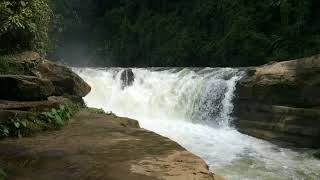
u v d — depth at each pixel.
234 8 26.48
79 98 10.51
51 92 8.39
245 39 23.84
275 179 9.09
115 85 19.12
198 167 4.65
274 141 12.95
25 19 10.16
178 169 4.54
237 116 14.96
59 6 37.69
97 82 18.66
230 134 13.96
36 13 10.92
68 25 38.00
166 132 13.86
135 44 34.94
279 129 12.86
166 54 30.56
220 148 11.92
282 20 22.97
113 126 7.12
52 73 10.18
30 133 6.50
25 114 6.79
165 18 33.47
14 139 6.21
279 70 13.80
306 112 12.31
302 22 21.67
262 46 23.05
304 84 12.73
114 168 4.62
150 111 17.97
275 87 13.41
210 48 26.81
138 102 18.36
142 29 34.47
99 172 4.54
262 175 9.37
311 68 12.82
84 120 7.75
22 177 4.54
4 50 10.20
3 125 6.38
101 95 18.53
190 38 29.14
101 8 40.53
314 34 21.38
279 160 10.78
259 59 22.91
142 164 4.74
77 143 5.83
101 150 5.41
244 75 15.64
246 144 12.66
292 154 11.52
